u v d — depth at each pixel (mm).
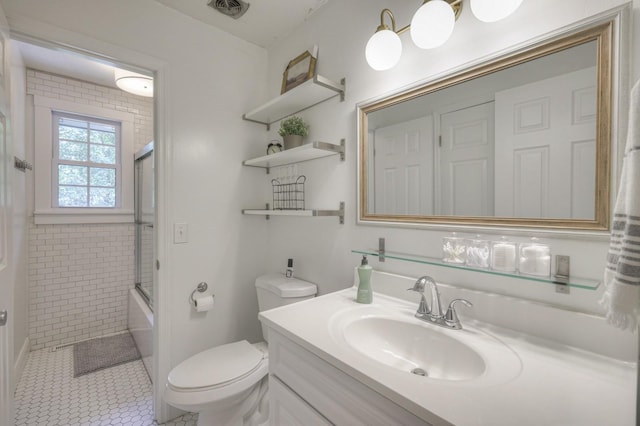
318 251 1672
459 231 1080
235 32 1879
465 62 1060
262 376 1390
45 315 2477
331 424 792
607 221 779
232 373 1312
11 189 1230
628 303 517
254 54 2018
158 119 1623
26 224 2332
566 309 841
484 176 1011
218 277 1841
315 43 1697
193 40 1736
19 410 1717
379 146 1343
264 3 1618
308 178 1728
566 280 812
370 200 1384
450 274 1107
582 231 814
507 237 961
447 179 1109
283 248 1926
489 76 1000
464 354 867
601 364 742
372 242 1383
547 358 775
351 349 812
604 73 780
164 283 1630
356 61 1461
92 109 2676
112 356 2348
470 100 1046
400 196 1263
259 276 2004
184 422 1630
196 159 1750
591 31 802
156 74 1622
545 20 884
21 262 2156
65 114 2613
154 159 1659
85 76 2557
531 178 908
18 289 2076
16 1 1240
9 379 1184
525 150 919
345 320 1037
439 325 986
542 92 886
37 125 2434
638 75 743
